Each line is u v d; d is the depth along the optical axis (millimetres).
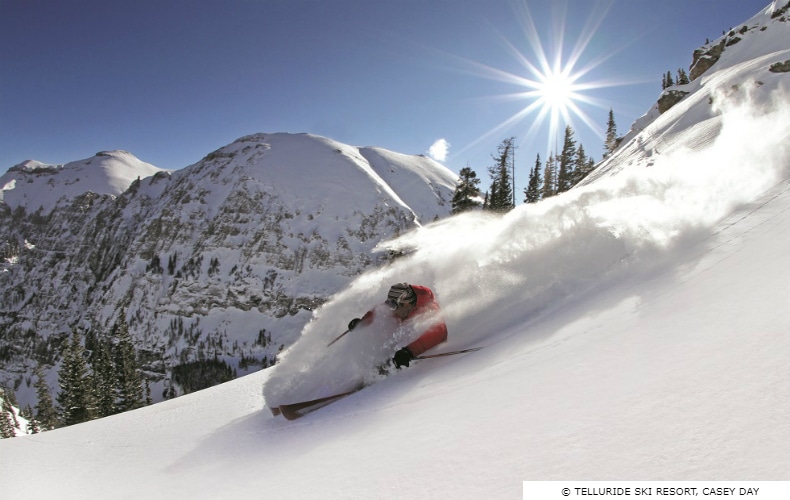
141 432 4414
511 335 3533
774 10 43625
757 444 948
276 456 2539
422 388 2904
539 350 2621
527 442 1401
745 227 3590
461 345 3945
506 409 1795
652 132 29578
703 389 1306
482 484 1230
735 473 869
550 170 62969
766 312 1708
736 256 2902
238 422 4105
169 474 2914
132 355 50938
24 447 4367
